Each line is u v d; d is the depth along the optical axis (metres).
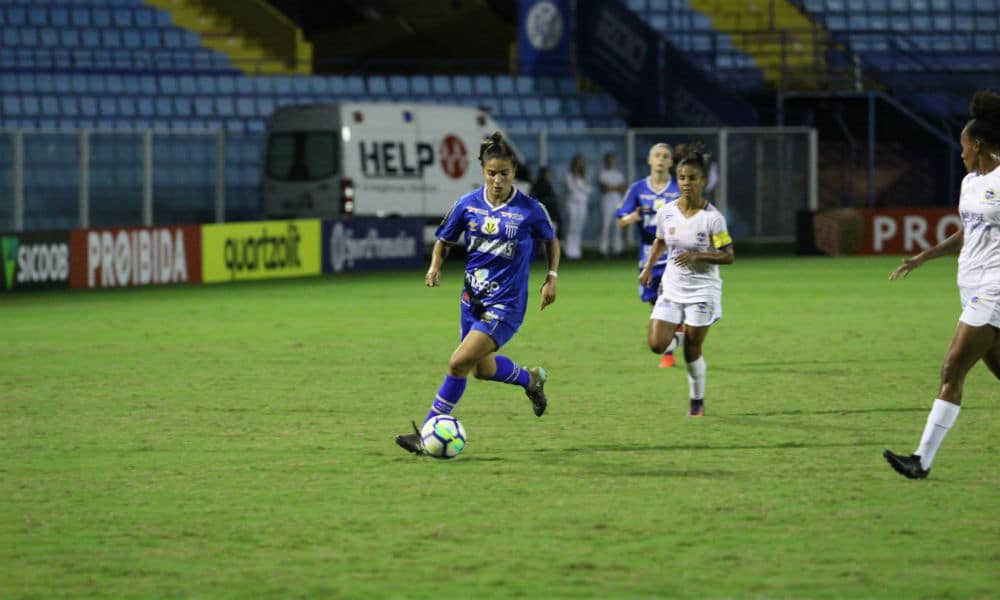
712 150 71.81
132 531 15.34
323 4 88.25
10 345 34.19
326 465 19.06
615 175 68.44
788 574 13.49
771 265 63.12
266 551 14.46
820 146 81.62
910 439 20.94
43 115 68.00
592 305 44.41
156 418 23.16
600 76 78.31
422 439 19.17
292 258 58.69
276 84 74.06
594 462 19.20
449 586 13.15
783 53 77.62
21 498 17.05
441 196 64.44
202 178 64.38
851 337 35.16
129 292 50.19
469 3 84.69
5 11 72.94
